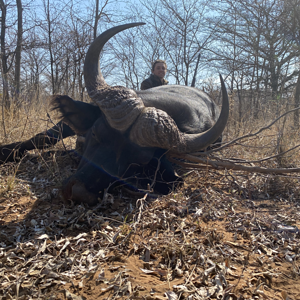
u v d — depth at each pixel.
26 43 9.02
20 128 6.08
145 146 3.31
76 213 3.04
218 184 4.20
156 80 6.90
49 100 3.47
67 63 11.45
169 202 3.32
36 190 3.88
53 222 2.93
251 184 4.16
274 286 2.13
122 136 3.34
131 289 1.99
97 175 3.26
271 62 13.74
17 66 8.93
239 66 13.97
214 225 3.02
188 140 3.52
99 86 3.51
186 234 2.77
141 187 3.73
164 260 2.38
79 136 4.40
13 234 2.74
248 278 2.18
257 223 3.03
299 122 7.66
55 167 4.50
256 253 2.55
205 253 2.44
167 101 3.97
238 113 10.39
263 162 4.91
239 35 14.23
